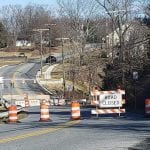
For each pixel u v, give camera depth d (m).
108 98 33.91
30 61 159.62
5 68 138.75
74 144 18.03
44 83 107.69
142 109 46.66
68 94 93.44
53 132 22.95
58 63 140.75
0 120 35.50
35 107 67.38
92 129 24.06
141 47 79.12
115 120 30.92
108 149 16.38
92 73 95.69
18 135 21.84
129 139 19.06
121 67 63.03
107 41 112.12
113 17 88.88
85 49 117.56
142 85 54.25
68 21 125.31
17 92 97.62
